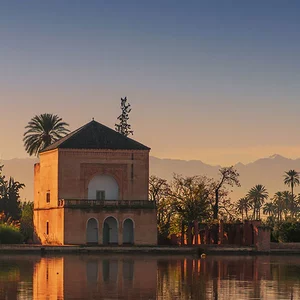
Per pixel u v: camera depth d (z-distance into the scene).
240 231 131.00
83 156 131.62
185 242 138.25
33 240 145.50
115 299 67.44
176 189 146.50
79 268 91.56
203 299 68.25
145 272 87.81
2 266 93.81
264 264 100.62
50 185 135.25
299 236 133.75
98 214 128.62
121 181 132.62
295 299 68.62
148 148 133.88
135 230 129.38
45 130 164.25
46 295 69.31
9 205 181.75
